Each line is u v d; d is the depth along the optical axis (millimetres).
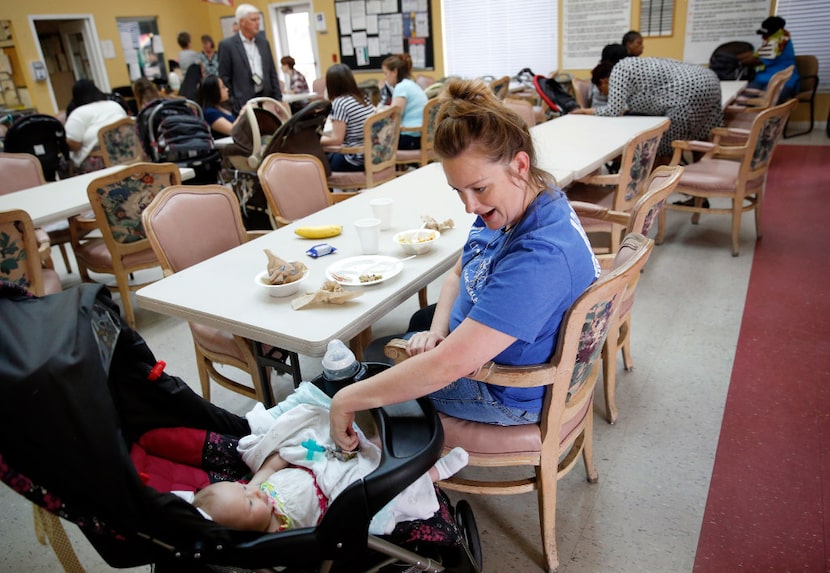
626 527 1608
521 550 1566
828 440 1853
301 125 3449
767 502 1646
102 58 8719
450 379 1065
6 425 789
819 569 1431
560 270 1061
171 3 9445
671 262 3266
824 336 2410
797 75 5797
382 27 8250
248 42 5734
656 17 6434
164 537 919
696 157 4215
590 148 2883
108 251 2854
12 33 7688
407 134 4621
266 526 1070
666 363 2342
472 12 7574
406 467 1003
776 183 4508
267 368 1695
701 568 1466
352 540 977
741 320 2602
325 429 1219
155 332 2938
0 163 3297
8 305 903
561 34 7082
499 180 1054
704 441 1906
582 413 1490
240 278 1671
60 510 861
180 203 2010
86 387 852
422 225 2000
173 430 1202
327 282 1511
